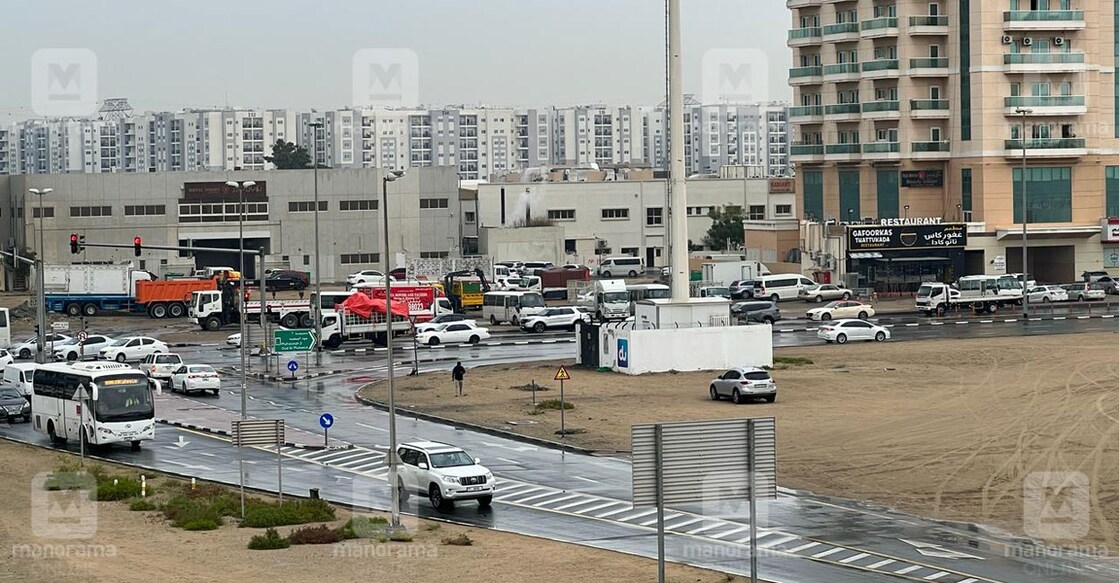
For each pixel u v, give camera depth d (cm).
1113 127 15362
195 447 6850
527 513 5212
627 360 9206
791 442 6581
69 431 6938
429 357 10581
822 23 16162
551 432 6988
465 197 19900
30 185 16912
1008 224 15075
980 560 4384
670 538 4753
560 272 15638
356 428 7319
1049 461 5956
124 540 4747
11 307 14475
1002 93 15025
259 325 12938
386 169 17925
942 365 9200
